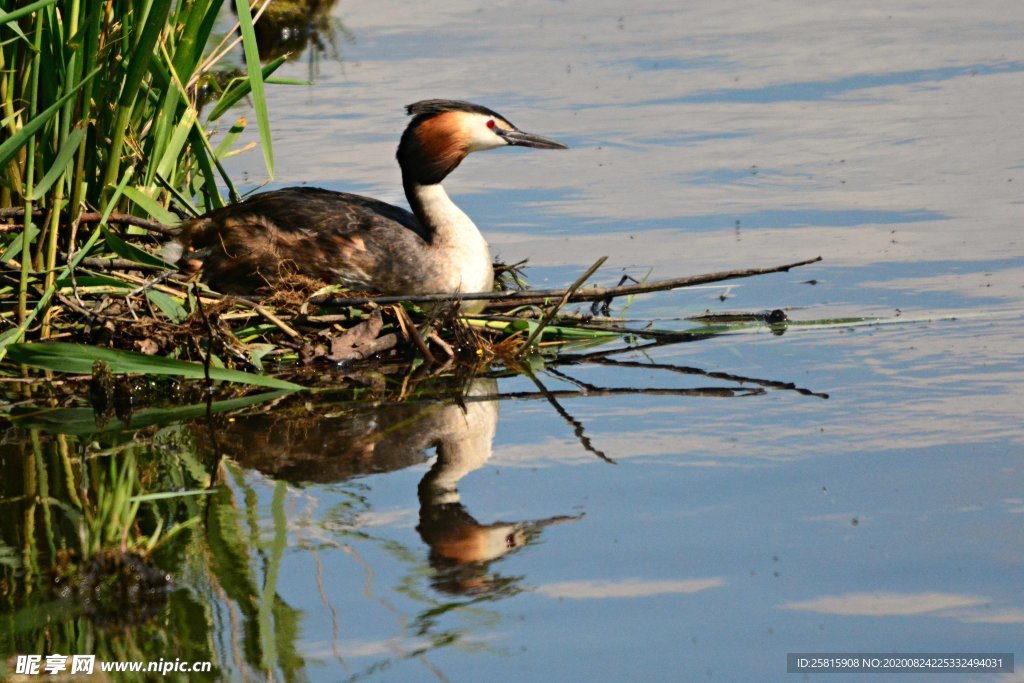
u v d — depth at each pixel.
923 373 11.16
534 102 20.56
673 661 7.04
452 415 10.80
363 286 12.80
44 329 11.81
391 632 7.37
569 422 10.52
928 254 14.23
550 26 25.91
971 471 9.20
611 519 8.69
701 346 12.34
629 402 10.93
